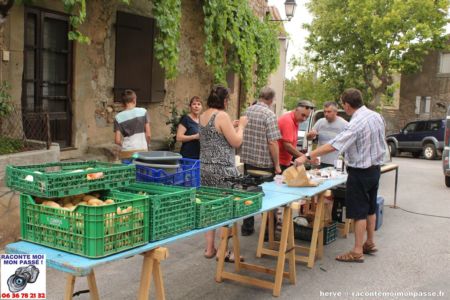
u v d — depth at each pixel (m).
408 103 26.67
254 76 13.08
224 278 4.74
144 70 8.85
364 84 25.11
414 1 21.80
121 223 2.59
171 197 2.89
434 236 6.62
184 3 9.88
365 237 6.49
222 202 3.33
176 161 3.86
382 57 22.72
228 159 4.61
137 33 8.60
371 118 5.19
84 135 7.77
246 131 5.89
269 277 4.97
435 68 25.56
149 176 3.68
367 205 5.39
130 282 4.60
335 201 6.71
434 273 5.13
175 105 9.96
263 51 12.55
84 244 2.50
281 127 6.19
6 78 6.33
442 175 13.52
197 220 3.13
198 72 10.63
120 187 3.14
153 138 9.26
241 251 5.76
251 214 3.66
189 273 4.95
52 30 7.14
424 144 20.11
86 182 2.89
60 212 2.59
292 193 4.63
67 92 7.45
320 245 5.59
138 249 2.68
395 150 21.27
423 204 8.95
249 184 4.38
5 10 5.62
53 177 2.70
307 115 6.20
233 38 10.59
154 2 7.96
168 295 4.39
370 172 5.27
